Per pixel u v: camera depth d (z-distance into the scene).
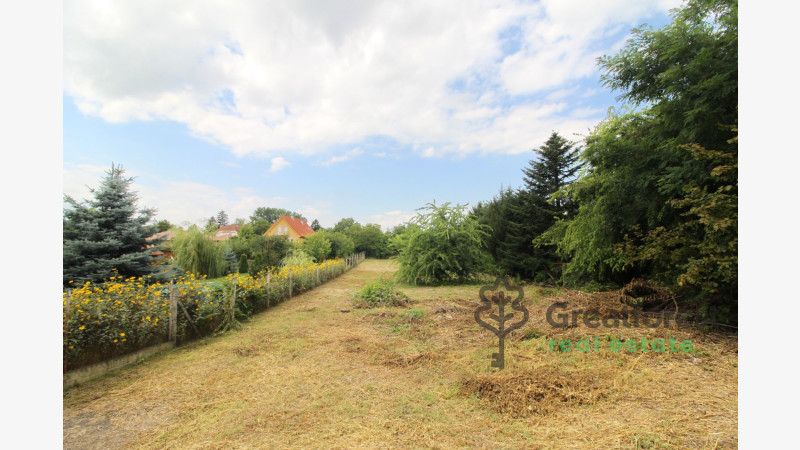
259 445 2.48
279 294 8.87
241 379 3.78
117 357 4.13
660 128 6.34
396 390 3.40
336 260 19.59
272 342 5.25
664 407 2.74
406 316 6.78
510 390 3.15
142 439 2.60
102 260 8.88
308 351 4.77
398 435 2.57
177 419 2.90
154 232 10.47
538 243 12.76
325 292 11.55
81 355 3.68
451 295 10.16
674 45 5.50
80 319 3.69
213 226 16.14
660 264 5.57
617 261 7.11
